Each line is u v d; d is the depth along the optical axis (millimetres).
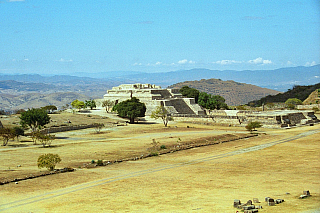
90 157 81125
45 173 63656
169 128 138000
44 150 90500
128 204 43938
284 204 39969
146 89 198750
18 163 73812
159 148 91938
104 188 53375
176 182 56281
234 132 124938
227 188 51031
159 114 165000
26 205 44969
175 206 41875
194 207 40875
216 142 102625
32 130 125188
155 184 55219
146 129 135000
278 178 57031
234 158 78438
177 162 75312
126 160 77812
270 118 141875
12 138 102438
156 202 44375
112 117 167125
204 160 76938
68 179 60031
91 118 158375
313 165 67438
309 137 106625
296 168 65250
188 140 104812
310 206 38688
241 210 38219
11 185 56062
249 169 65812
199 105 198000
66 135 120312
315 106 193250
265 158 77062
